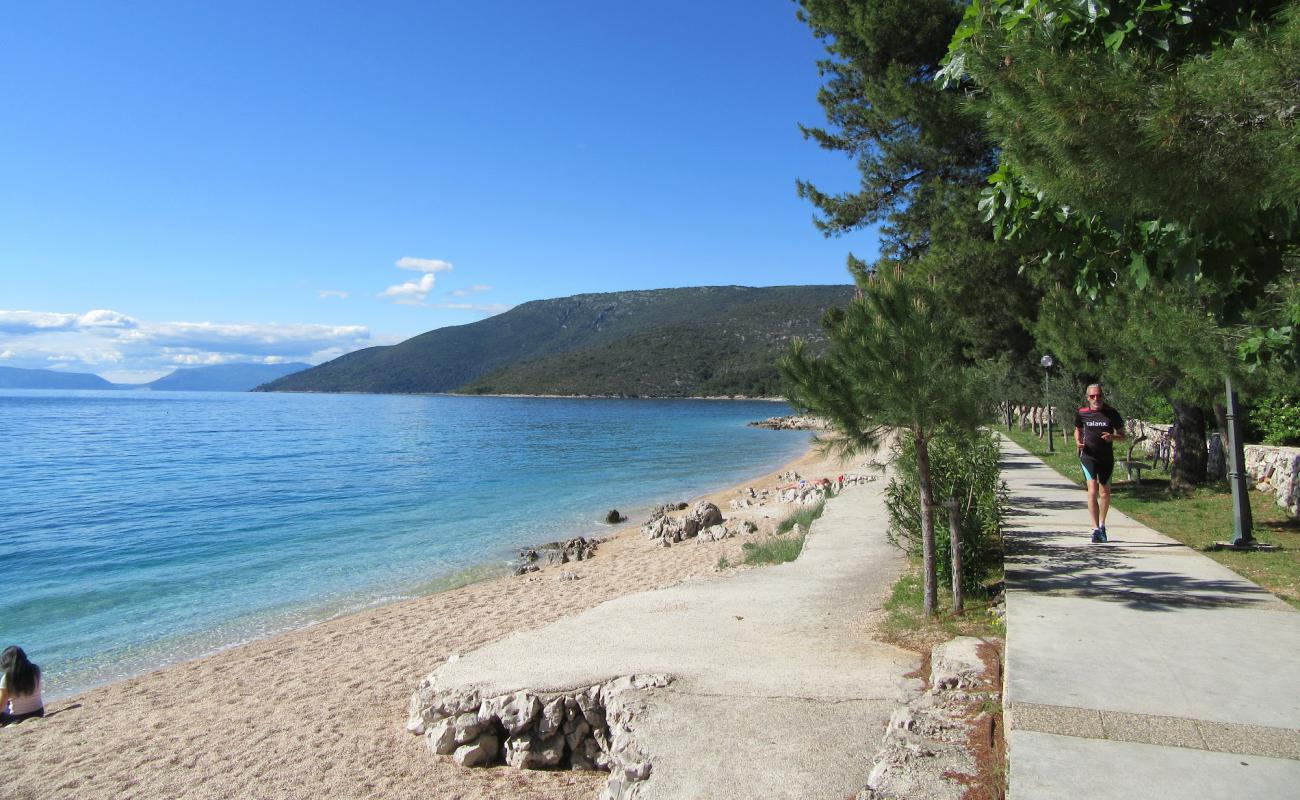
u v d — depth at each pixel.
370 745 6.13
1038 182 3.83
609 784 4.35
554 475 33.16
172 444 52.34
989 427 7.32
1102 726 3.54
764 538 14.41
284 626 11.41
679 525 16.91
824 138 17.05
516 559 16.17
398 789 5.16
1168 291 8.20
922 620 6.39
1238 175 3.15
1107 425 8.09
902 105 13.73
